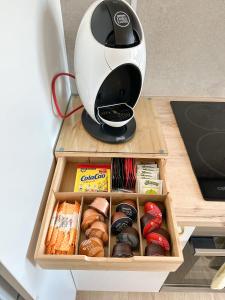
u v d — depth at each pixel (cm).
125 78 69
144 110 88
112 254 57
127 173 72
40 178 59
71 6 76
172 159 77
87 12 61
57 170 68
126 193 65
